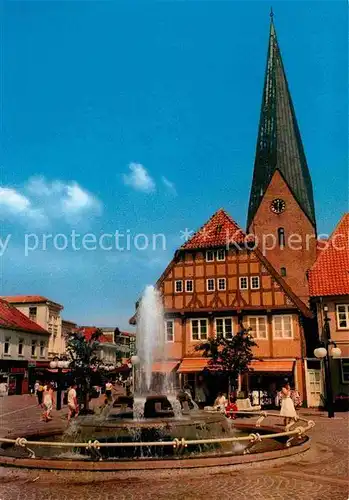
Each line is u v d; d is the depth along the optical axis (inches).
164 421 573.3
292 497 366.0
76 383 1162.6
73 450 561.9
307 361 1402.6
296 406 1310.3
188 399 695.1
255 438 479.8
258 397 1355.8
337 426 846.5
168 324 1524.4
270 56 2226.9
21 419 1023.6
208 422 584.4
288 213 1950.1
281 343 1429.6
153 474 429.4
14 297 2753.4
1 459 465.7
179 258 1555.1
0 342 2114.9
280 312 1445.6
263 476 429.7
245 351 1218.0
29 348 2383.1
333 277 1407.5
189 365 1465.3
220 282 1505.9
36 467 443.8
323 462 488.1
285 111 2113.7
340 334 1347.2
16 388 2209.6
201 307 1502.2
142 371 1135.0
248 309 1459.2
